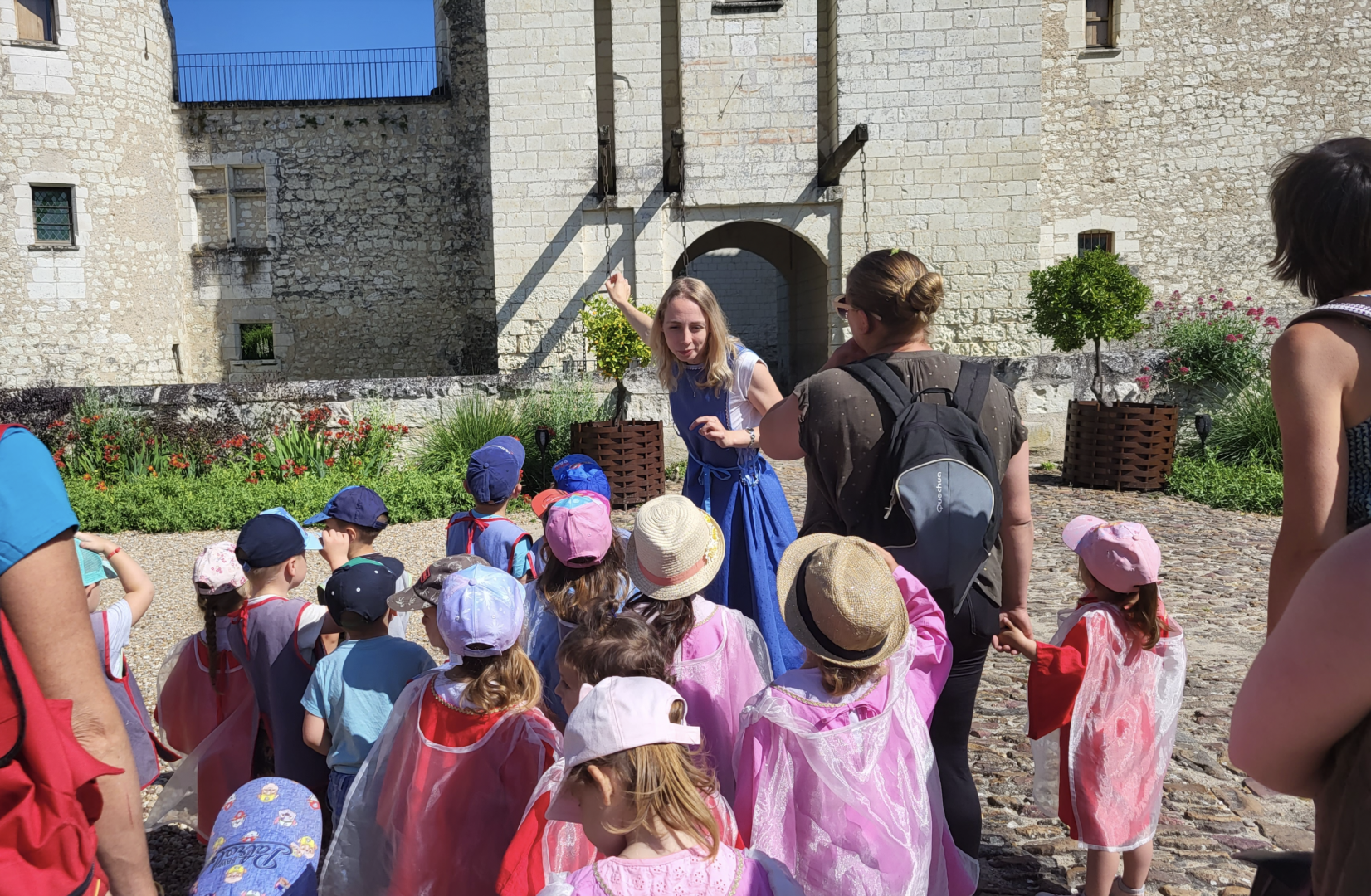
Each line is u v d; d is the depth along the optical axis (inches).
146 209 621.6
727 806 69.2
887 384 81.7
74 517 50.5
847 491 82.0
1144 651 92.9
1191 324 444.8
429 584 93.2
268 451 397.7
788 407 87.9
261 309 684.7
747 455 111.1
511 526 129.5
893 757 71.6
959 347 522.0
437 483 358.0
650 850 57.1
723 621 90.4
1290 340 59.0
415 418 422.0
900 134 515.5
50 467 50.7
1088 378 423.8
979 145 514.6
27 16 570.3
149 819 104.4
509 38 514.9
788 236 674.8
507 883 70.6
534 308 524.1
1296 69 611.5
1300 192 60.2
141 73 616.4
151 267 625.0
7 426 50.4
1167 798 122.0
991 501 75.9
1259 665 40.6
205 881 67.2
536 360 525.3
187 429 412.2
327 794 100.7
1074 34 615.2
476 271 689.6
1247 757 41.5
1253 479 341.4
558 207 521.0
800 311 658.2
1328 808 40.2
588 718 57.8
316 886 70.6
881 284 86.7
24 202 567.2
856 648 70.3
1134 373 421.4
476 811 79.7
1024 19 508.7
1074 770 91.4
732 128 521.0
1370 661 35.3
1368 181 57.3
